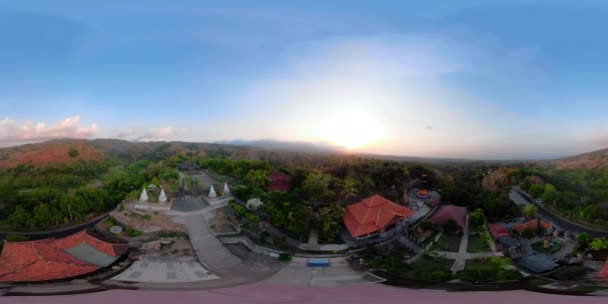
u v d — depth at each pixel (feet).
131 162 341.82
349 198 186.39
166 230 153.69
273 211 158.92
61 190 230.89
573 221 154.20
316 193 172.55
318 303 82.48
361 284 103.35
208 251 132.26
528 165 239.91
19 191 219.00
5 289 93.71
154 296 89.66
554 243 131.54
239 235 146.82
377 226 147.23
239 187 200.64
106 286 98.78
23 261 108.06
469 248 133.18
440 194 198.18
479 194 188.75
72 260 112.88
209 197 194.29
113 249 125.59
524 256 121.39
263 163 255.50
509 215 165.27
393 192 206.69
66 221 177.88
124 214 170.09
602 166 179.73
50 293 90.68
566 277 100.68
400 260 123.85
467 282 100.89
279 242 138.10
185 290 96.43
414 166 240.73
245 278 108.37
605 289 88.48
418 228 153.58
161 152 418.31
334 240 141.69
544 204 178.40
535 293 89.10
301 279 107.86
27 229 172.24
